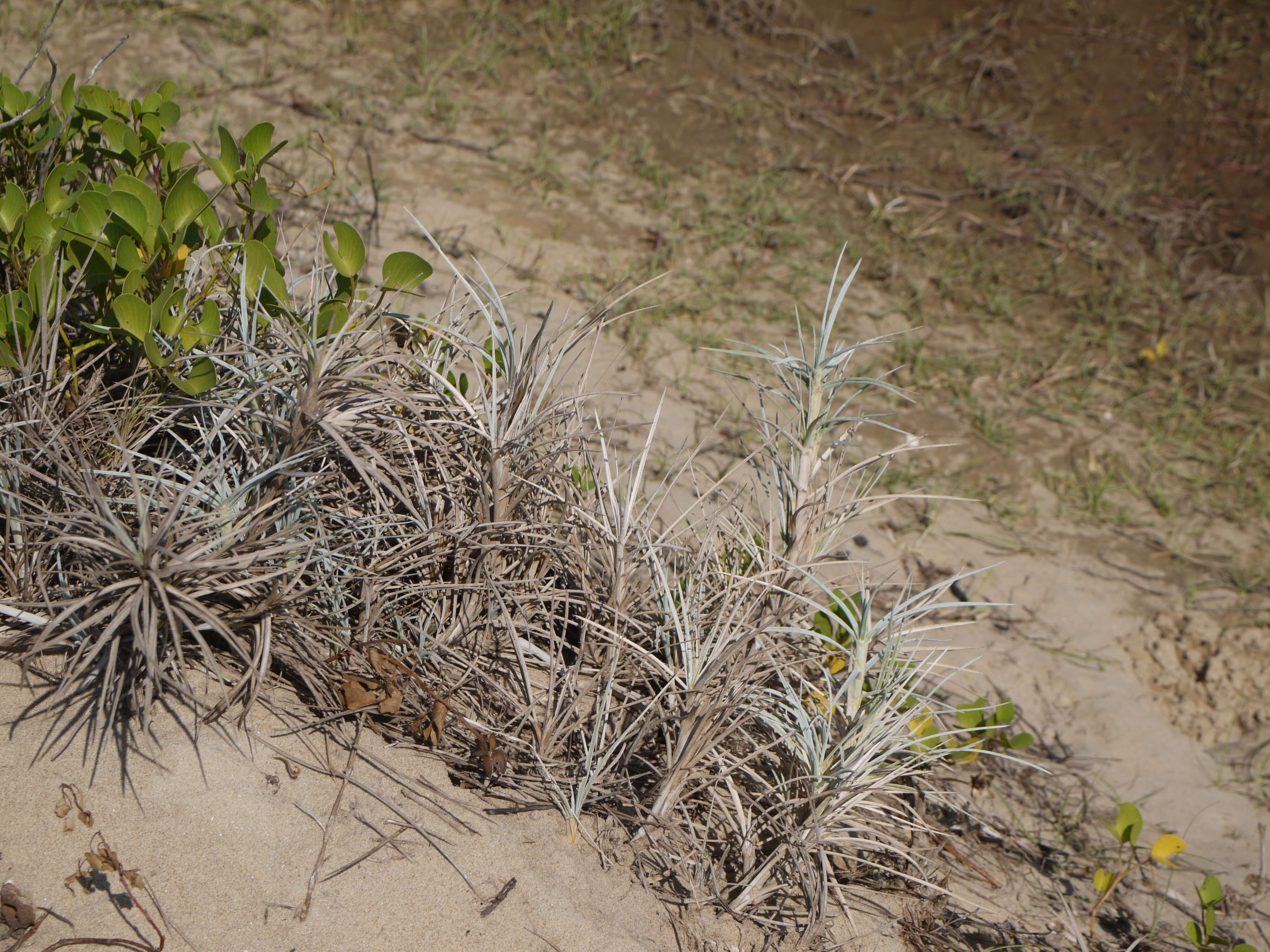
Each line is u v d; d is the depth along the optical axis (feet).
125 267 6.64
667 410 12.26
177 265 7.19
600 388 12.23
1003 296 15.65
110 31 15.97
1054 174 17.95
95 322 7.37
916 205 17.10
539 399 7.23
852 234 16.24
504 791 6.60
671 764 6.61
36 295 6.76
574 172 16.05
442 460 7.34
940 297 15.56
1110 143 18.92
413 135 15.78
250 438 6.93
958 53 20.26
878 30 20.57
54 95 14.01
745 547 7.55
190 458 7.04
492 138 16.25
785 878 6.70
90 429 6.72
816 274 15.20
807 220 16.28
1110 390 14.75
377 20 18.13
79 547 5.88
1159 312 16.07
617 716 7.25
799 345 13.75
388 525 6.92
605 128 17.16
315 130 15.14
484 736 6.64
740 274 14.88
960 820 8.63
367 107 16.01
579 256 14.35
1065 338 15.35
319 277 8.06
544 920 5.89
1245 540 12.94
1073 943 7.86
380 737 6.51
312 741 6.28
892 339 14.46
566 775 6.81
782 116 18.33
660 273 14.40
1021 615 11.39
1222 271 16.97
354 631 6.78
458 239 13.88
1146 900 8.66
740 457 11.70
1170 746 10.28
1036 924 7.93
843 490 8.13
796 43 19.95
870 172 17.57
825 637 7.49
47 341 6.77
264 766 6.00
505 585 7.29
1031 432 13.87
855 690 6.91
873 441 13.09
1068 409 14.32
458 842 6.09
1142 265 16.62
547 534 7.40
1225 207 18.03
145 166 7.74
